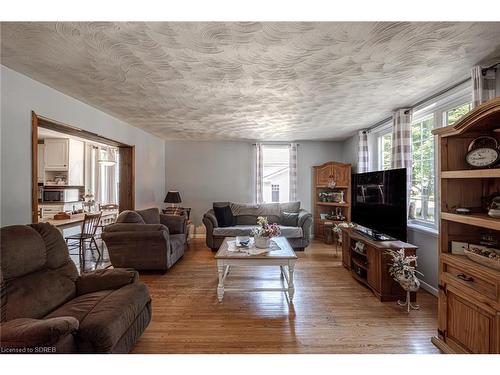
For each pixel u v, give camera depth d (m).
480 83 2.22
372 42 1.88
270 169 6.48
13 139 2.35
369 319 2.42
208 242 4.95
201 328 2.27
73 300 1.90
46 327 1.29
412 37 1.82
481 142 1.96
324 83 2.68
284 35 1.79
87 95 3.02
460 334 1.80
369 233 3.53
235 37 1.81
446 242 2.02
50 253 1.98
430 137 3.25
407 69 2.35
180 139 6.15
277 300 2.83
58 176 5.86
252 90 2.88
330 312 2.55
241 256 2.80
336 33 1.76
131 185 4.62
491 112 1.56
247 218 5.65
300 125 4.63
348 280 3.42
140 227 3.63
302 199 6.32
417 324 2.34
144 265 3.63
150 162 5.49
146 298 2.09
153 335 2.16
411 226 3.31
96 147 6.53
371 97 3.12
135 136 4.78
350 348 1.99
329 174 5.73
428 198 3.25
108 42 1.87
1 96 2.24
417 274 3.20
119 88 2.80
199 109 3.62
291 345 2.03
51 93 2.77
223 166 6.31
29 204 2.48
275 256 2.79
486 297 1.61
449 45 1.93
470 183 2.02
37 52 2.02
